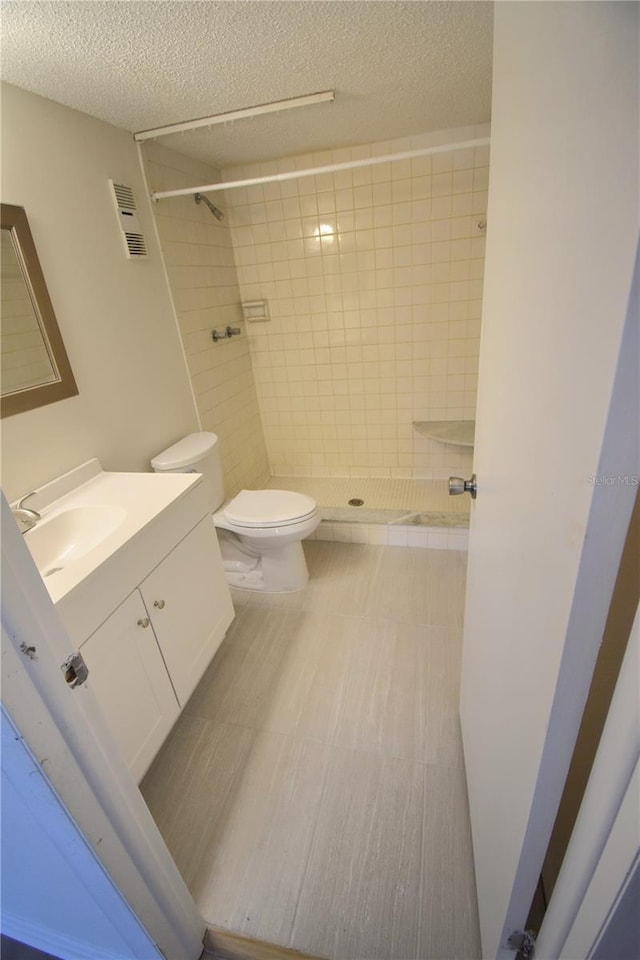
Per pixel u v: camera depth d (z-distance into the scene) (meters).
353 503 2.68
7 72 1.19
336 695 1.51
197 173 2.18
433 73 1.43
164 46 1.15
